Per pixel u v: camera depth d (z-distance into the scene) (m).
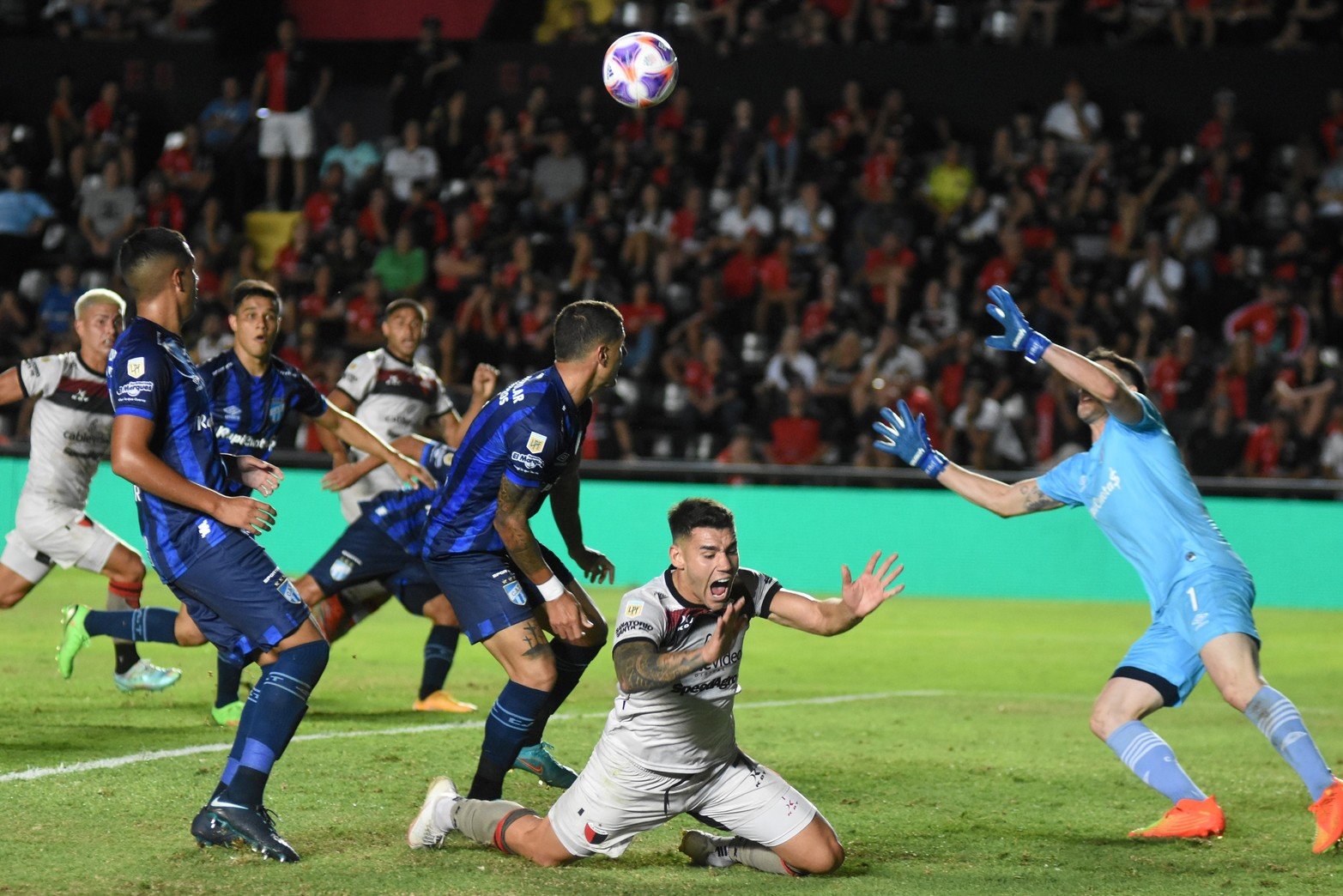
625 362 50.56
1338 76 57.69
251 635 13.51
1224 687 14.17
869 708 24.03
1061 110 57.34
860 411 46.41
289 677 13.40
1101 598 43.94
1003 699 25.64
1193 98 58.44
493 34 63.38
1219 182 55.41
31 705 21.55
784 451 46.38
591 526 44.03
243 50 62.09
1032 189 55.28
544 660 14.73
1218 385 47.47
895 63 59.09
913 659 31.59
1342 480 45.22
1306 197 55.41
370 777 16.73
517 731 14.57
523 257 53.00
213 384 17.77
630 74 21.89
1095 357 15.46
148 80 61.78
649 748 12.32
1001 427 46.19
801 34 60.25
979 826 15.19
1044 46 58.75
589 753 18.69
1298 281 53.00
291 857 12.91
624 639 12.10
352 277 53.78
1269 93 58.12
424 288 53.19
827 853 12.81
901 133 56.34
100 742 18.38
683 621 12.28
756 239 52.91
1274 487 43.25
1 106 61.25
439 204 55.53
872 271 52.69
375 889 12.05
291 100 58.59
